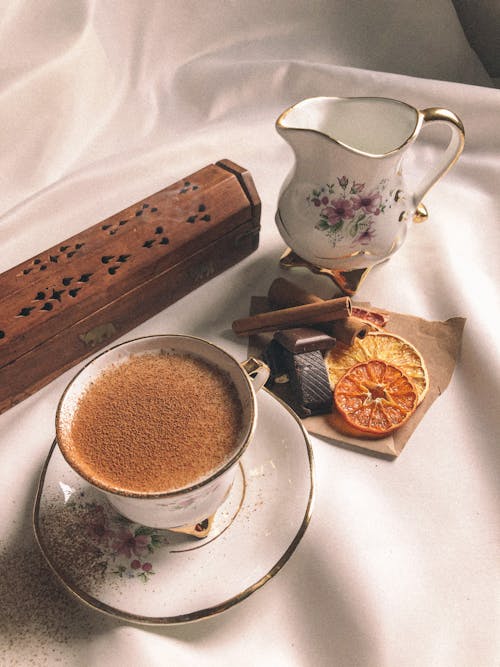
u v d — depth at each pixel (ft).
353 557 1.31
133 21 2.10
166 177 2.00
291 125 1.56
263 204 1.93
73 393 1.22
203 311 1.69
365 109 1.61
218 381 1.26
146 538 1.26
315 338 1.51
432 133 2.11
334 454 1.44
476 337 1.59
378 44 2.25
